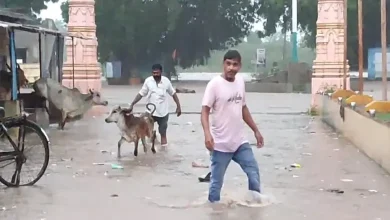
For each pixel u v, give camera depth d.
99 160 11.42
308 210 7.51
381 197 8.22
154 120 13.15
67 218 7.19
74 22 22.44
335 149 12.72
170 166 10.75
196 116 21.22
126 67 55.44
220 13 55.09
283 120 19.61
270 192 8.55
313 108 21.53
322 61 21.58
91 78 22.55
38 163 9.59
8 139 8.94
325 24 21.45
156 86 12.98
